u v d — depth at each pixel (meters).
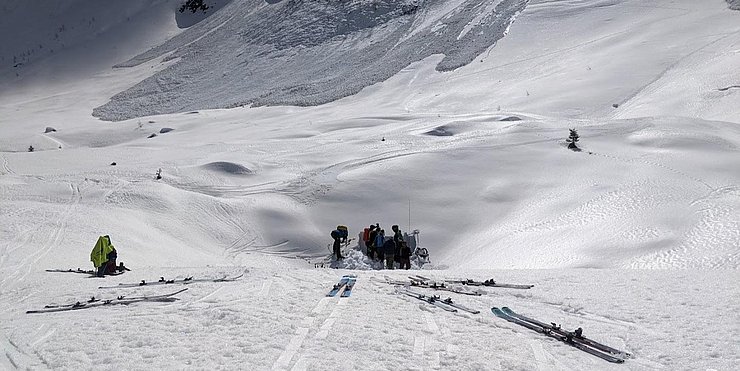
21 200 36.97
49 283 15.57
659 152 43.91
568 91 78.62
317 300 11.80
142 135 89.12
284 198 41.00
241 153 56.12
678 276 14.52
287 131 73.69
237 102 110.56
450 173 43.06
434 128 60.38
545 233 32.94
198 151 60.22
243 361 7.52
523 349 8.70
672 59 82.19
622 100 72.94
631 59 85.00
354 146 54.97
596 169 41.62
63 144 87.25
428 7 141.12
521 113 70.69
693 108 64.50
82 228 29.39
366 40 134.62
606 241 29.77
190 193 39.91
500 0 128.25
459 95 86.88
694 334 9.29
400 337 9.02
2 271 18.72
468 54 105.56
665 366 8.00
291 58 136.88
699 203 33.19
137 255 26.25
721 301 11.33
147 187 40.28
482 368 7.66
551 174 41.91
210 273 16.39
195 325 9.50
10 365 7.47
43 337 8.80
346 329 9.37
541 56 96.06
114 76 167.12
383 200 39.91
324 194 41.06
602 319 10.47
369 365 7.59
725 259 25.44
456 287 13.59
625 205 34.50
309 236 36.16
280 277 15.06
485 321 10.35
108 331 9.15
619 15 105.88
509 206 38.38
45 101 148.38
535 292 12.88
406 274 16.11
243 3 198.12
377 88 100.69
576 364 8.06
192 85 139.62
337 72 118.56
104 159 58.38
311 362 7.51
